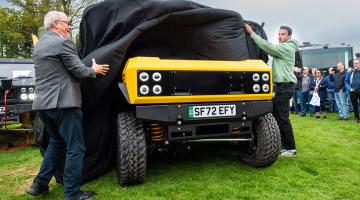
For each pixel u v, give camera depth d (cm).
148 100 334
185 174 397
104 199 330
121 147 344
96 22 386
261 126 393
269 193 333
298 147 532
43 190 355
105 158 398
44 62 315
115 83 384
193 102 354
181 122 349
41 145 411
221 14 395
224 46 397
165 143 357
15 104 654
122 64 370
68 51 314
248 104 372
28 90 669
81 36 404
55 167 356
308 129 734
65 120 319
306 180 370
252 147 416
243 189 345
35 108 321
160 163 445
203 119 354
